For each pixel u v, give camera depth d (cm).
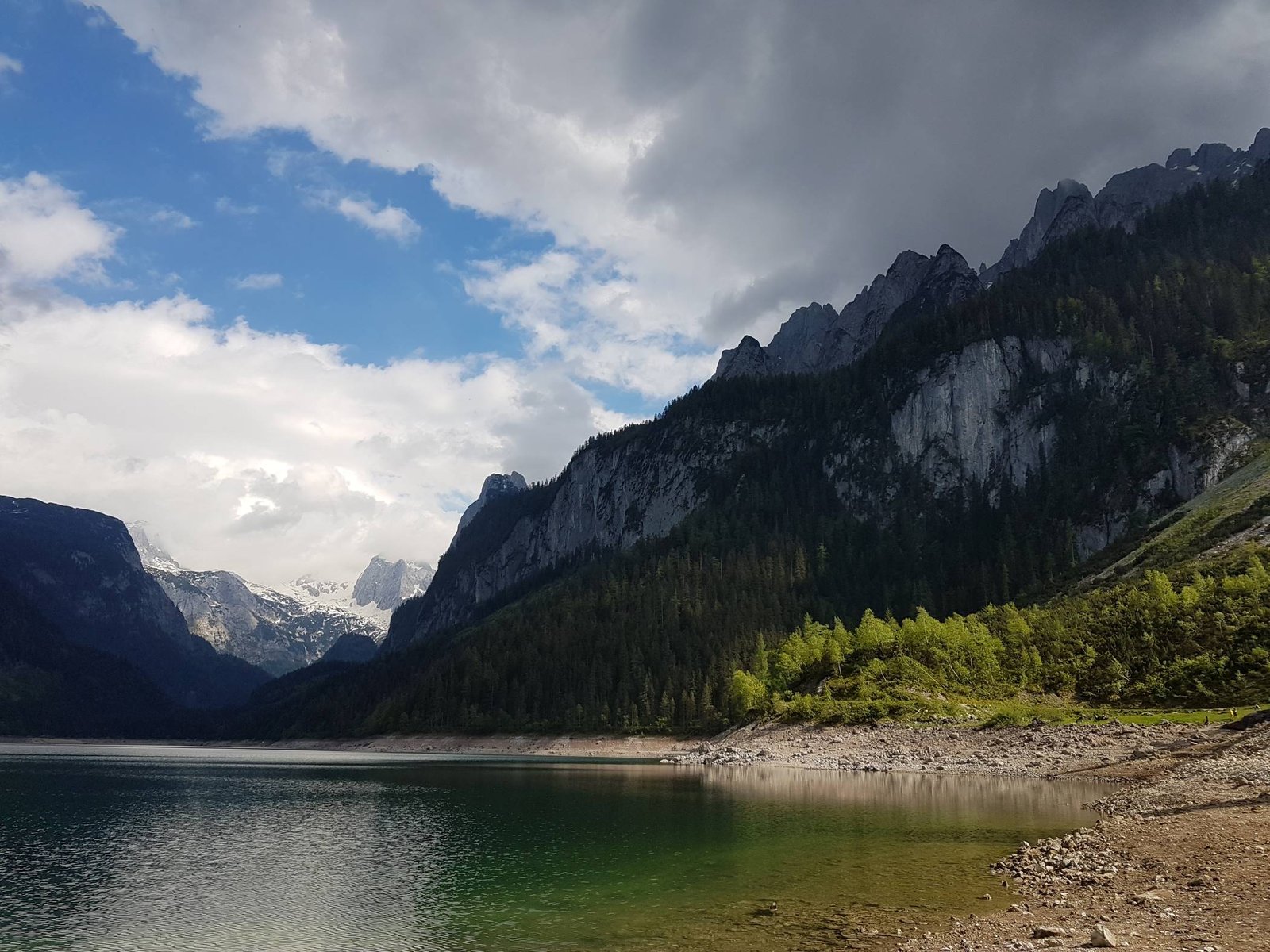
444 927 3234
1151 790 5891
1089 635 12569
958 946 2475
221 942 3186
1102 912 2722
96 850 5344
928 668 13112
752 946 2700
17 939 3272
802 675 14438
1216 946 2142
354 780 11206
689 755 14038
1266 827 3875
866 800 6700
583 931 3056
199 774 13075
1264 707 8706
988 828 4962
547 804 7400
